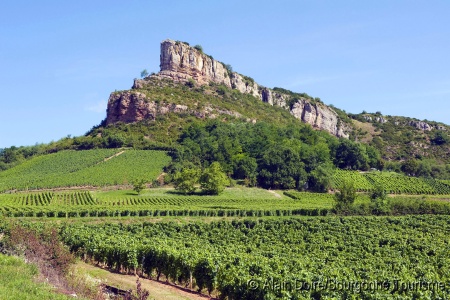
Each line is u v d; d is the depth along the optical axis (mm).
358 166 156500
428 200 99375
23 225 60312
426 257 51312
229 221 81062
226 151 144875
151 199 105188
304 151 143000
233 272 36188
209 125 167625
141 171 133500
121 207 92000
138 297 26094
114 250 46156
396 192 121812
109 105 184250
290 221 76750
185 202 102688
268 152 137000
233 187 126438
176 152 143250
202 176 117562
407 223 74438
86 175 129375
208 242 61125
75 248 51750
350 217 81125
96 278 38125
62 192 113188
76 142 166125
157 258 42938
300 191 126625
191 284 40281
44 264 32500
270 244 60625
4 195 110188
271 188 130125
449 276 41094
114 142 157875
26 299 24594
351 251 55812
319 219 78938
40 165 145250
